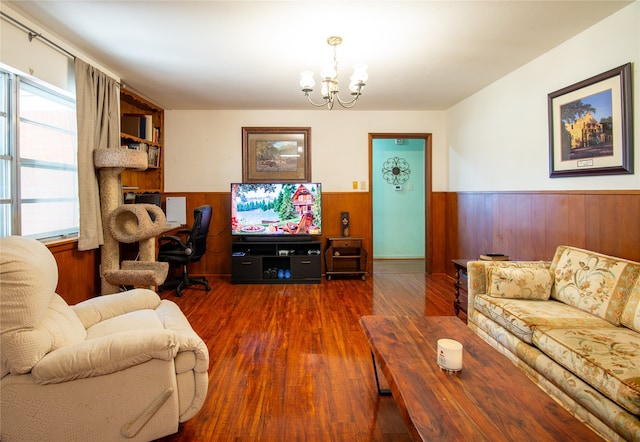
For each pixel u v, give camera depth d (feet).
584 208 8.77
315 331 9.86
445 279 16.22
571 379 5.58
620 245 7.84
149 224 9.89
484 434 3.57
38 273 4.76
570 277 7.85
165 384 5.12
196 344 5.45
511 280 8.20
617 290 6.69
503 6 7.53
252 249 16.49
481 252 13.70
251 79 12.16
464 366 4.99
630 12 7.52
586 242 8.72
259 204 15.57
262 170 16.63
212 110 16.48
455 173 15.99
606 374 4.90
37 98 9.00
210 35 8.82
